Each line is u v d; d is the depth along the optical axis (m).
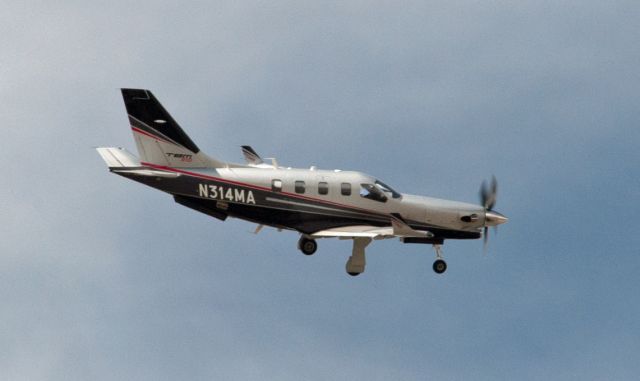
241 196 128.00
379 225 134.38
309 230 130.75
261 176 128.75
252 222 130.62
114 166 126.75
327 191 131.12
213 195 127.62
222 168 128.75
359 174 133.75
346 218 132.50
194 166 128.12
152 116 127.19
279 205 129.25
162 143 127.50
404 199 135.75
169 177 126.81
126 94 126.75
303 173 130.75
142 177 126.56
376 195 133.50
